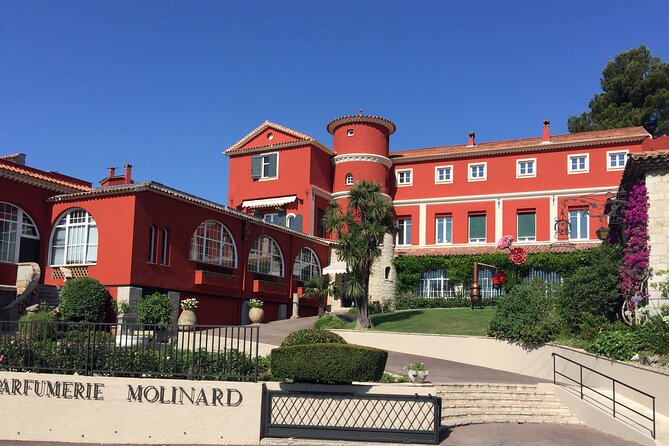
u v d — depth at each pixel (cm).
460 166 4178
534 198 3956
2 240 2588
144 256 2559
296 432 1259
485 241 4041
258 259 3325
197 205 2873
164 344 1372
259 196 4097
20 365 1353
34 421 1300
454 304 3794
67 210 2709
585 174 3856
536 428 1458
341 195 4072
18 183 2648
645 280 1980
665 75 5344
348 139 4169
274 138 4144
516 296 2275
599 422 1453
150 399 1278
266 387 1286
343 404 1288
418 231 4203
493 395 1686
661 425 1355
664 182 1986
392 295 3997
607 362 1728
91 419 1286
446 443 1262
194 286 2833
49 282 2675
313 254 3831
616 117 5353
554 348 2017
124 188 2548
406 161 4316
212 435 1253
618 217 2269
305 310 3694
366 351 1338
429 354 2412
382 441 1245
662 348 1630
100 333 1369
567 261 3659
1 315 2291
